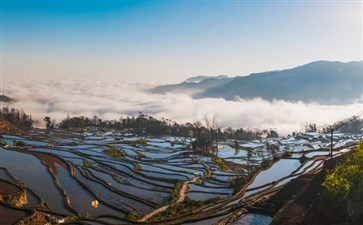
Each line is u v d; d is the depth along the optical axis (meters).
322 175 59.91
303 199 54.94
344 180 33.62
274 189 74.25
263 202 62.97
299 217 48.12
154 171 106.25
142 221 59.47
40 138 178.00
